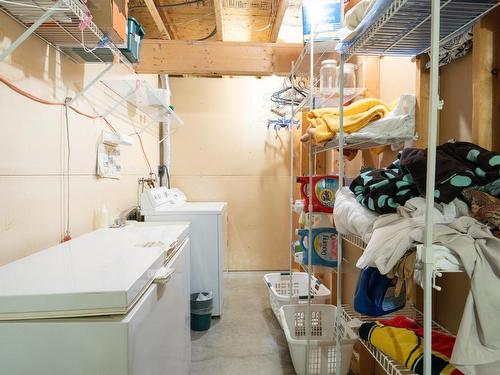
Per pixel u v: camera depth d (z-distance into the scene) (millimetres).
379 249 906
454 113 1277
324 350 1772
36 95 1379
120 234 1520
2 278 854
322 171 2893
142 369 856
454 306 1256
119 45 1599
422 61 1400
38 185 1396
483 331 750
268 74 2814
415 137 1443
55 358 752
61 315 758
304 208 2121
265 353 2174
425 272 762
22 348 748
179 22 3328
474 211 864
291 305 2205
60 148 1574
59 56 1559
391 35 1218
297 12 3135
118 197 2395
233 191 3840
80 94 1656
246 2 3004
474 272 757
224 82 3781
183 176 3797
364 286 1384
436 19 750
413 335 1122
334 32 1863
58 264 984
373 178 1188
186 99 3779
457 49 1212
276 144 3842
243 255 3883
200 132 3797
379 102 1569
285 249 3891
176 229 1670
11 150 1226
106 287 793
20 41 1065
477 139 1072
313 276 2811
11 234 1224
